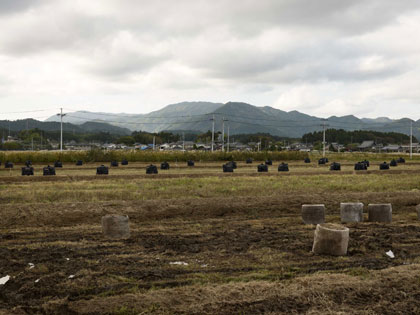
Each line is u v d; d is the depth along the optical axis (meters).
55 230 12.82
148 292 7.09
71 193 19.58
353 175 31.28
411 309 6.54
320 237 9.92
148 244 10.95
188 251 10.22
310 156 79.69
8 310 6.54
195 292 7.08
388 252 10.06
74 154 55.22
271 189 21.91
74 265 8.79
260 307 6.54
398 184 24.48
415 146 164.62
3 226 13.55
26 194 19.25
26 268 8.62
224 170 37.31
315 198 18.34
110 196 19.16
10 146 139.62
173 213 15.75
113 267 8.70
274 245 10.80
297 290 7.15
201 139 195.12
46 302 6.80
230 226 13.56
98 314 6.36
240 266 8.91
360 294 7.08
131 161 57.53
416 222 14.55
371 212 14.70
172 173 35.72
